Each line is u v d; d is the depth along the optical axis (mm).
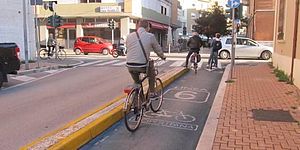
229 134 5672
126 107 6020
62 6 37281
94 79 13609
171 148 5422
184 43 48375
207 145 5141
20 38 21641
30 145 5020
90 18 37812
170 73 13477
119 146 5496
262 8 30078
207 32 61094
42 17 37531
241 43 25250
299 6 10820
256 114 7031
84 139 5555
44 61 22562
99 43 32094
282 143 5219
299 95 8992
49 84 12430
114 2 36688
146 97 6902
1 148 5445
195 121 6988
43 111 7879
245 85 10906
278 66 15211
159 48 6492
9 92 10820
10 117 7363
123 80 13180
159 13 48656
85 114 7223
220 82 11891
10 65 11922
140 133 6152
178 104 8539
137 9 37688
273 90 9867
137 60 6301
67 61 22906
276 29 16922
